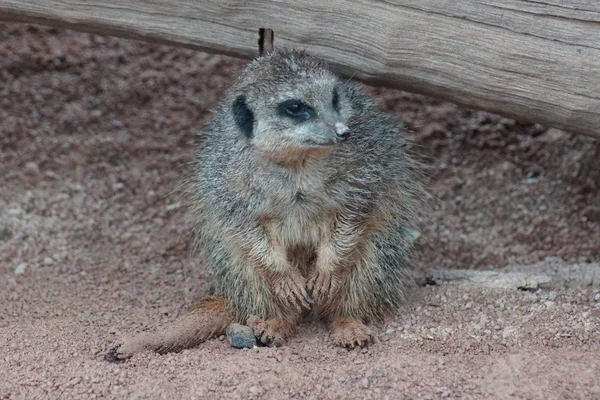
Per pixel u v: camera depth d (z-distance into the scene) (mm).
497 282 10195
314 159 8695
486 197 12742
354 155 8961
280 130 8344
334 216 9227
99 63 13914
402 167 9992
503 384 7535
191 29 9391
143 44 14023
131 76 13922
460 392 7496
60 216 12570
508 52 8523
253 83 8688
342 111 8703
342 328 9172
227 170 9023
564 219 12133
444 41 8703
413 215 10281
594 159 12102
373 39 8898
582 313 9125
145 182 13242
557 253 11773
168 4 9281
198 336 9078
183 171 12414
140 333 8984
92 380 7875
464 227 12383
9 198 12734
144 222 12695
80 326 9383
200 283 11133
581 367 7719
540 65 8461
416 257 11430
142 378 7949
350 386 7672
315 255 9664
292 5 9016
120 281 11148
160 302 10445
